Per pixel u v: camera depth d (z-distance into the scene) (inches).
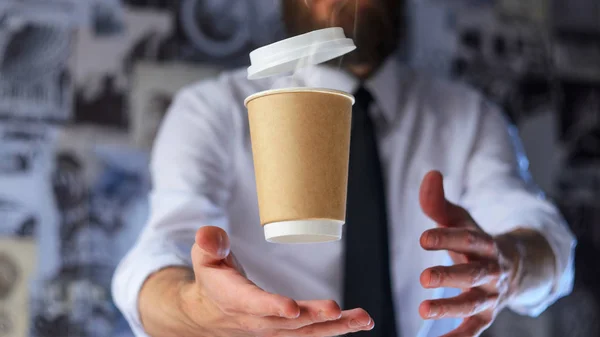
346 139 27.4
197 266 27.7
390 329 46.7
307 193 26.1
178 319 32.1
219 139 49.8
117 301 39.7
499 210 47.2
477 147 54.7
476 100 57.0
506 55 92.4
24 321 73.3
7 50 76.8
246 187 50.6
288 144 26.2
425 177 34.1
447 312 31.4
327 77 50.8
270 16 85.0
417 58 88.4
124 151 78.5
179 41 82.1
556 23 95.1
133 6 81.2
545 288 41.7
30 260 74.2
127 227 77.4
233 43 83.9
